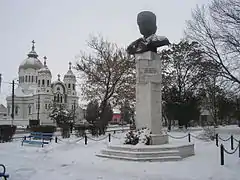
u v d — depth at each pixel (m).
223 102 41.31
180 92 41.97
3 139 23.95
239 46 26.23
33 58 98.31
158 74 15.59
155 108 15.16
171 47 42.94
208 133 26.31
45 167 11.87
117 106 38.47
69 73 93.44
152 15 16.36
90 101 37.31
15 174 10.43
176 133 33.38
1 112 98.38
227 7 26.91
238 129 37.88
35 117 83.06
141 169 10.83
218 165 11.60
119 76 36.03
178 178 9.45
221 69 28.77
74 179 9.50
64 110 53.19
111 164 11.95
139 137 14.41
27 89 93.00
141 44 15.83
